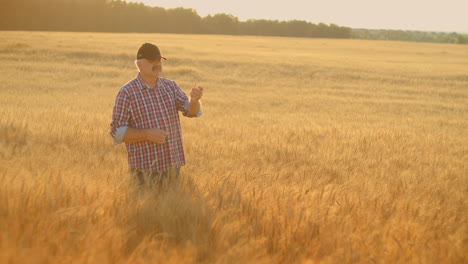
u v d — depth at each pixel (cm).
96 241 214
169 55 3647
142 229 254
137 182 338
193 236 235
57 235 223
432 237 269
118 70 2850
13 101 1462
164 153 371
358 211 312
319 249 242
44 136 681
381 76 3077
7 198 250
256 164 570
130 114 361
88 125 883
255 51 4981
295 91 2344
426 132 1112
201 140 764
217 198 309
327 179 495
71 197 279
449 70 3612
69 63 3083
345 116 1498
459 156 770
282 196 331
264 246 241
